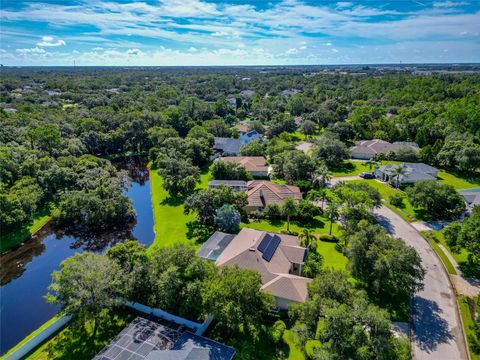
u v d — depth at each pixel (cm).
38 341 2953
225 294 2781
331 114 12888
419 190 5516
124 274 3309
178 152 7988
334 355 2217
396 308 3362
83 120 10062
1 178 5922
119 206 5566
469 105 10688
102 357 2631
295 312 2820
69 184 6381
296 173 6844
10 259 4644
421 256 4328
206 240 4756
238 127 12456
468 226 3944
